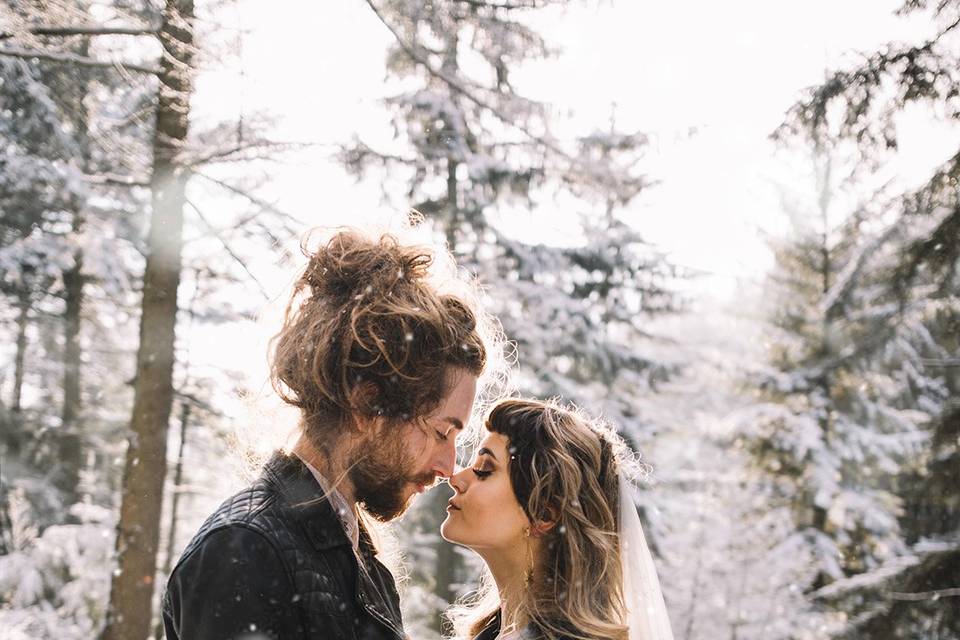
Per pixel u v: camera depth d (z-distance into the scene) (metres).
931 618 7.46
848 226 9.13
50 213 9.60
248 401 1.93
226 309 10.55
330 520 1.67
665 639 2.61
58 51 6.19
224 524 1.58
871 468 12.93
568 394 11.89
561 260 12.43
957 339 7.61
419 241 1.98
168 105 6.48
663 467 13.31
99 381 15.03
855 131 7.11
